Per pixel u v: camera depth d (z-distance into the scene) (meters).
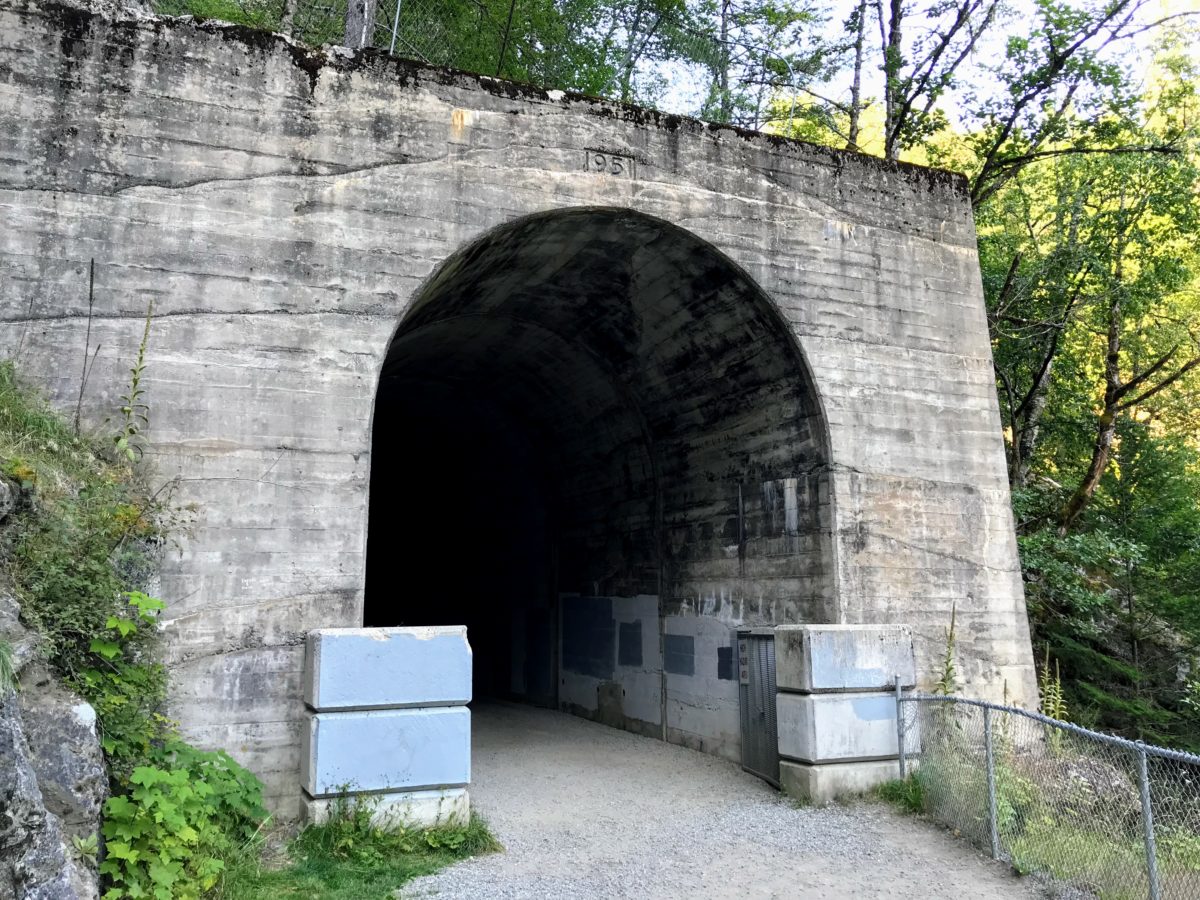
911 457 9.85
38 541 5.82
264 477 7.31
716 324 10.30
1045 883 5.95
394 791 6.64
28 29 7.33
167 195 7.47
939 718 7.70
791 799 8.28
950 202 10.80
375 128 8.22
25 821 4.11
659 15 21.19
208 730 6.76
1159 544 16.27
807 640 8.23
